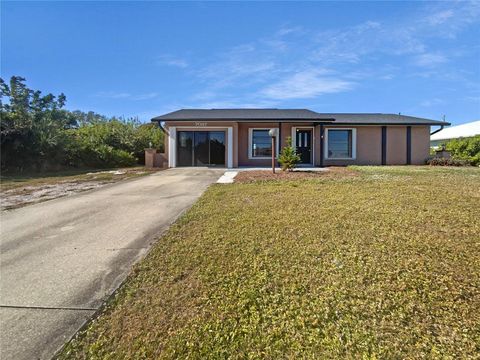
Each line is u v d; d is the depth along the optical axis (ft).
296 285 9.21
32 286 9.93
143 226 16.40
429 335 6.88
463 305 7.95
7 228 16.74
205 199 22.17
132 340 7.12
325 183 28.19
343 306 8.07
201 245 12.66
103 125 65.98
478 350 6.40
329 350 6.55
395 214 16.10
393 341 6.73
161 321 7.79
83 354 6.75
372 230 13.61
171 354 6.62
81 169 53.16
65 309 8.56
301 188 25.45
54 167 51.34
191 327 7.50
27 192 28.55
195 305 8.43
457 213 16.05
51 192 28.43
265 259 11.06
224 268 10.51
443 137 101.65
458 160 51.52
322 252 11.47
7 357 6.68
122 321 7.87
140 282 9.85
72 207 21.65
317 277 9.64
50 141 49.34
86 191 28.66
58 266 11.45
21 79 56.80
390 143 54.65
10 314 8.36
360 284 9.12
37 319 8.11
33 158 48.80
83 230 16.02
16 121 47.60
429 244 11.84
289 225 14.75
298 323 7.48
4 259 12.27
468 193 21.49
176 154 52.11
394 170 40.04
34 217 19.03
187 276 10.08
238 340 6.98
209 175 38.88
